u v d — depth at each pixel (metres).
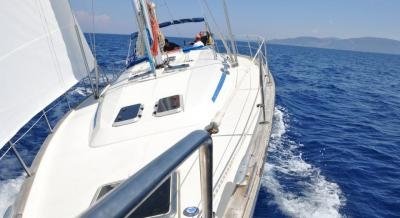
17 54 3.48
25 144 7.74
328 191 5.76
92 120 4.52
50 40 4.14
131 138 3.70
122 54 28.31
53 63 4.15
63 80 4.34
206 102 4.20
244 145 3.60
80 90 12.99
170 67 5.68
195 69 5.32
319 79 22.17
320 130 9.48
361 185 6.16
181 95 4.43
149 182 0.83
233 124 4.12
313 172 6.45
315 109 12.30
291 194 5.51
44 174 3.33
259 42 7.87
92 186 3.01
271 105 4.95
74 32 4.79
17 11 3.55
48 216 2.71
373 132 9.92
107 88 6.05
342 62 50.59
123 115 4.11
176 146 1.07
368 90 19.44
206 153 1.29
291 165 6.65
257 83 6.04
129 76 5.89
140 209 2.38
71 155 3.62
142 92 4.72
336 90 17.94
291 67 29.02
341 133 9.40
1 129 3.06
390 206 5.55
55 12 4.31
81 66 4.94
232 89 5.12
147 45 5.22
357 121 11.12
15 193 5.45
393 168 7.14
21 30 3.59
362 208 5.38
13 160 6.82
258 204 5.14
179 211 2.44
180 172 2.98
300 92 15.98
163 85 4.84
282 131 8.87
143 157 3.34
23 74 3.53
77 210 2.73
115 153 3.47
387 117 12.27
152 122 3.90
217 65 5.62
